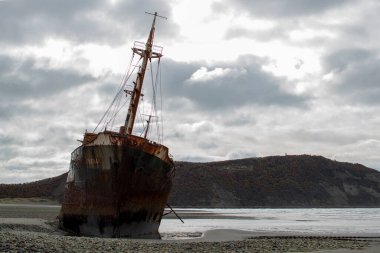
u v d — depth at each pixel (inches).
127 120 1328.7
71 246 615.2
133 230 1092.5
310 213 3865.7
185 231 1344.7
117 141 1042.1
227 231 1311.5
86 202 1125.7
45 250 549.6
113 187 1046.4
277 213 3826.3
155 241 866.1
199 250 667.4
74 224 1178.6
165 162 1146.7
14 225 1124.5
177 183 7455.7
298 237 1071.6
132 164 1046.4
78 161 1179.3
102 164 1067.3
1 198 5349.4
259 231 1357.0
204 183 7529.5
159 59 1382.9
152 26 1384.1
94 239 799.1
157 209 1179.9
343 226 1716.3
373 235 1191.6
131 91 1355.8
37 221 1433.3
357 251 677.9
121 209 1053.8
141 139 1076.5
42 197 5644.7
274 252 649.6
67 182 1298.0
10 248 541.3
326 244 816.3
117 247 649.6
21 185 6151.6
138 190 1078.4
